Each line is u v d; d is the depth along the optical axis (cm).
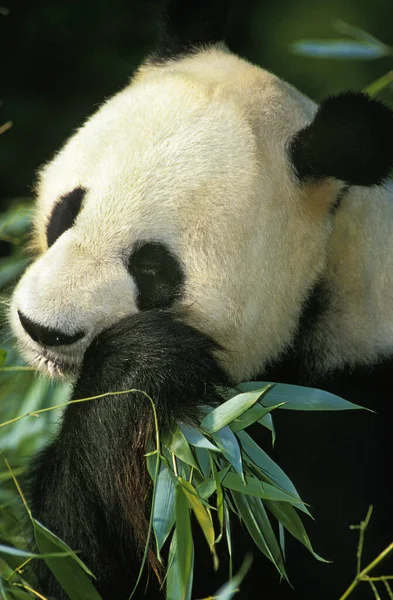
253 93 949
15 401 1201
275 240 909
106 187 870
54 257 852
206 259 880
